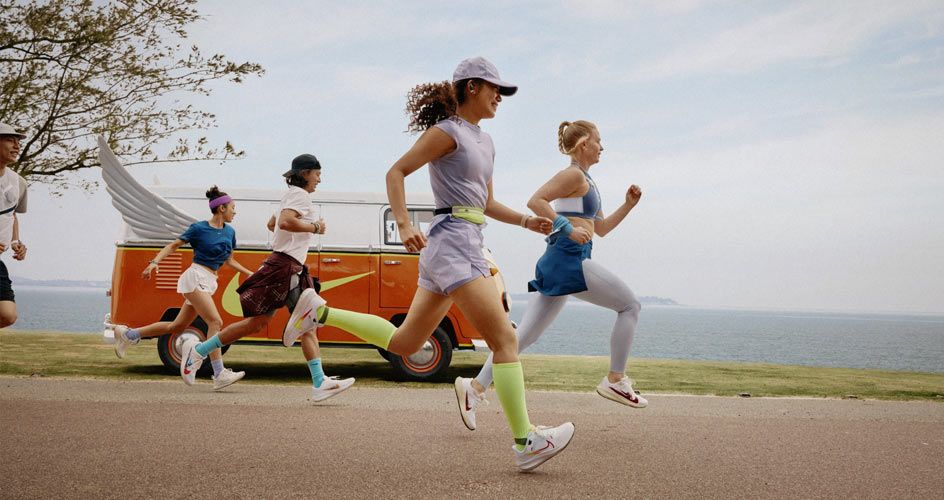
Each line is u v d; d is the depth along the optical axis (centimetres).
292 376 905
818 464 405
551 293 539
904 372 1216
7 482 321
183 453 391
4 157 512
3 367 840
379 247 944
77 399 588
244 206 945
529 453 361
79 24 1358
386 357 1128
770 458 418
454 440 453
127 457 377
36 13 1328
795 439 483
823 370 1188
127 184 921
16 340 1283
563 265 536
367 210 952
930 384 948
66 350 1115
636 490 334
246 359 1136
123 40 1388
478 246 369
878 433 515
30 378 746
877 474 383
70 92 1374
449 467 374
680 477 363
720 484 351
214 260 711
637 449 437
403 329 397
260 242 937
